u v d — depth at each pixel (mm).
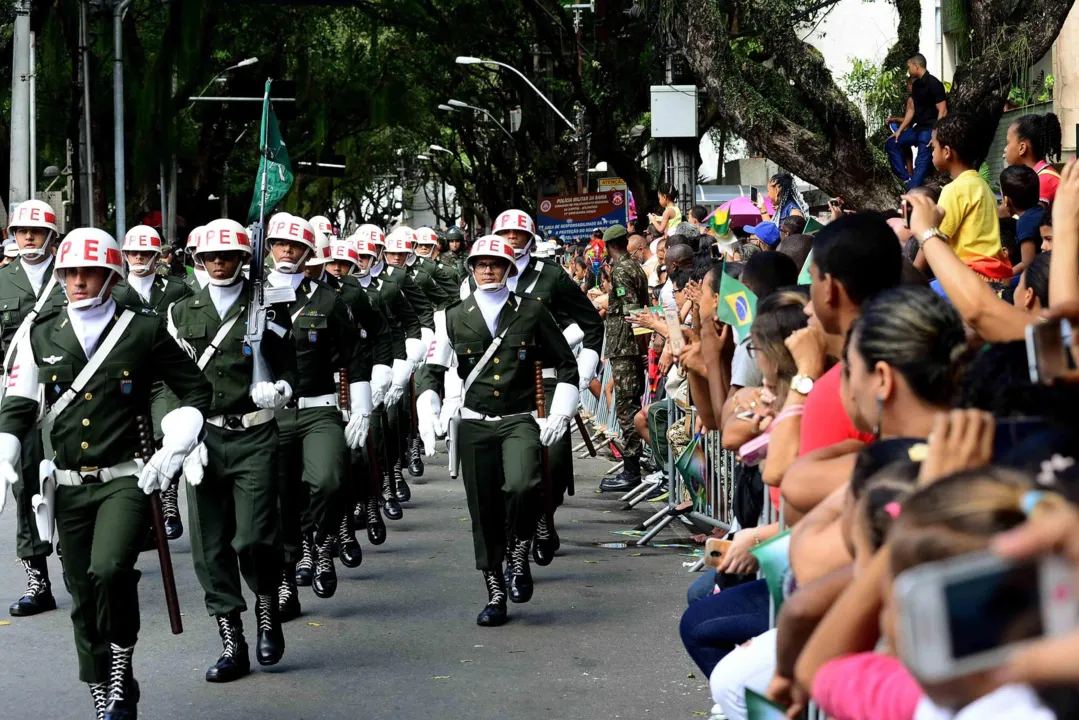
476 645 8945
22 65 29438
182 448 7500
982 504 2258
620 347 15359
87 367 7453
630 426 15469
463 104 50375
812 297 5148
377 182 88250
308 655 8820
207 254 8867
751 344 6086
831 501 4102
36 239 11648
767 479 5223
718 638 5676
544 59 44125
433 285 19891
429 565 11797
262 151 10641
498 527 9781
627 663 8375
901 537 2320
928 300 3914
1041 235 8484
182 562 12039
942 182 13797
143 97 36906
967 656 1980
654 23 16359
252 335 8789
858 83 33406
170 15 36938
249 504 8547
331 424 10469
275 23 47125
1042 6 13969
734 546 5848
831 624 3178
